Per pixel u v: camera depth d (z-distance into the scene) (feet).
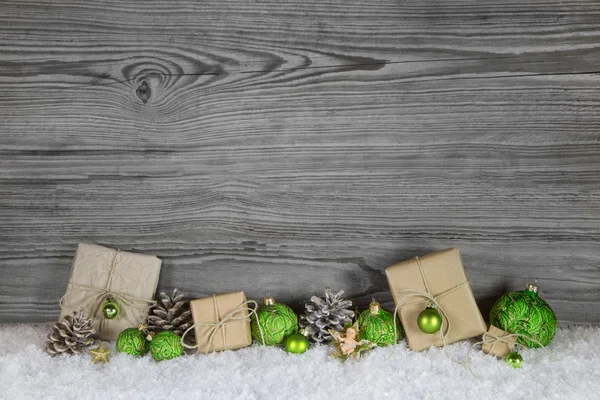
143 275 3.66
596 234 3.61
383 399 3.12
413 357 3.39
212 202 3.69
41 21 3.60
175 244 3.72
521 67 3.53
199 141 3.65
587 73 3.51
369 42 3.55
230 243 3.72
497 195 3.61
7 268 3.77
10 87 3.65
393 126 3.59
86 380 3.27
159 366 3.39
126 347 3.44
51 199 3.72
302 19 3.56
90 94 3.65
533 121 3.56
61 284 3.77
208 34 3.58
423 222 3.65
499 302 3.47
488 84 3.54
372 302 3.54
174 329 3.59
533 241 3.64
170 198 3.69
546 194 3.60
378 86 3.57
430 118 3.58
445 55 3.54
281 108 3.61
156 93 3.63
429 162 3.61
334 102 3.59
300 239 3.69
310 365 3.35
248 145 3.64
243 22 3.57
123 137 3.67
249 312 3.68
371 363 3.35
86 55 3.62
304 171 3.64
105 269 3.65
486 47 3.52
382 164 3.62
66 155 3.69
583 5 3.48
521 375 3.26
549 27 3.50
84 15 3.59
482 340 3.44
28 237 3.75
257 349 3.51
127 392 3.17
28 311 3.78
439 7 3.51
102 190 3.70
